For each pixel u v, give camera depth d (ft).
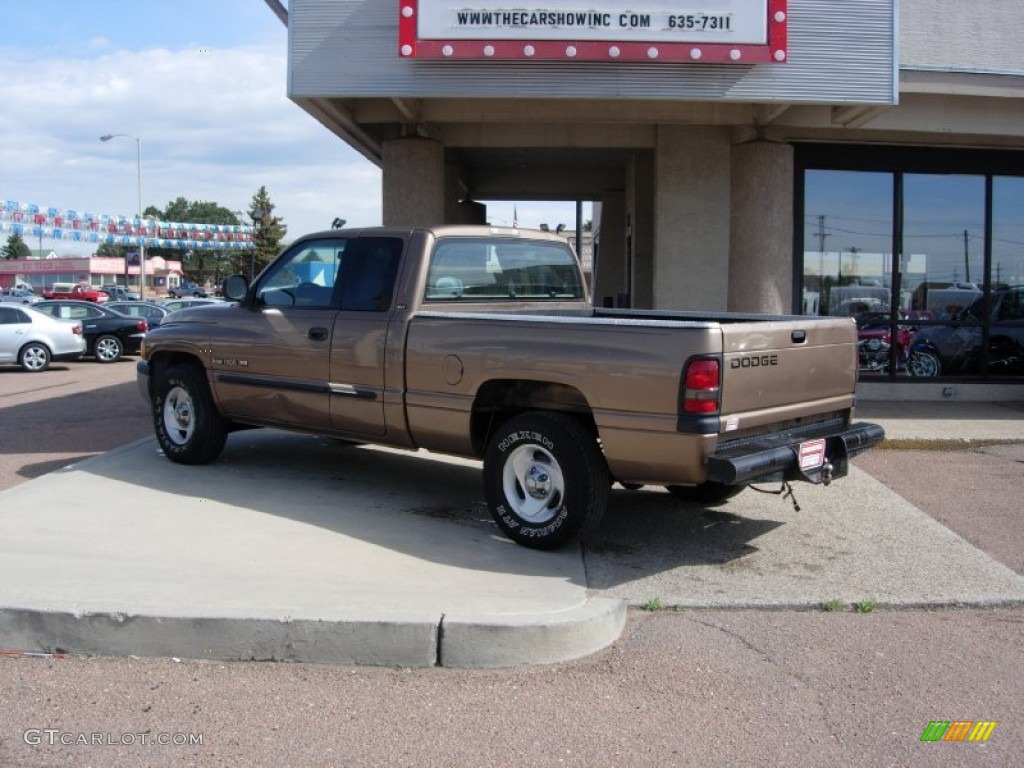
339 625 14.15
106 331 71.72
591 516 17.98
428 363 19.86
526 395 18.84
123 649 14.33
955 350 41.60
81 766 11.18
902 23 39.50
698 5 28.99
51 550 17.69
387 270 21.30
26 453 29.96
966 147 40.47
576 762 11.43
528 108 33.86
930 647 15.07
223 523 19.93
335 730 12.14
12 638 14.47
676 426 16.47
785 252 35.81
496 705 12.94
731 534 20.90
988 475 27.14
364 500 22.39
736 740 12.01
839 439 18.79
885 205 40.60
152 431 34.76
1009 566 18.95
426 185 34.55
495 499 19.12
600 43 28.94
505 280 23.25
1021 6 40.01
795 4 29.81
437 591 15.94
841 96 30.04
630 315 24.13
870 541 20.51
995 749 11.87
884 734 12.23
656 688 13.51
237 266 297.33
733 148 36.78
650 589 17.29
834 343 19.77
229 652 14.25
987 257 41.19
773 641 15.25
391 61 29.45
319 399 22.06
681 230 39.17
